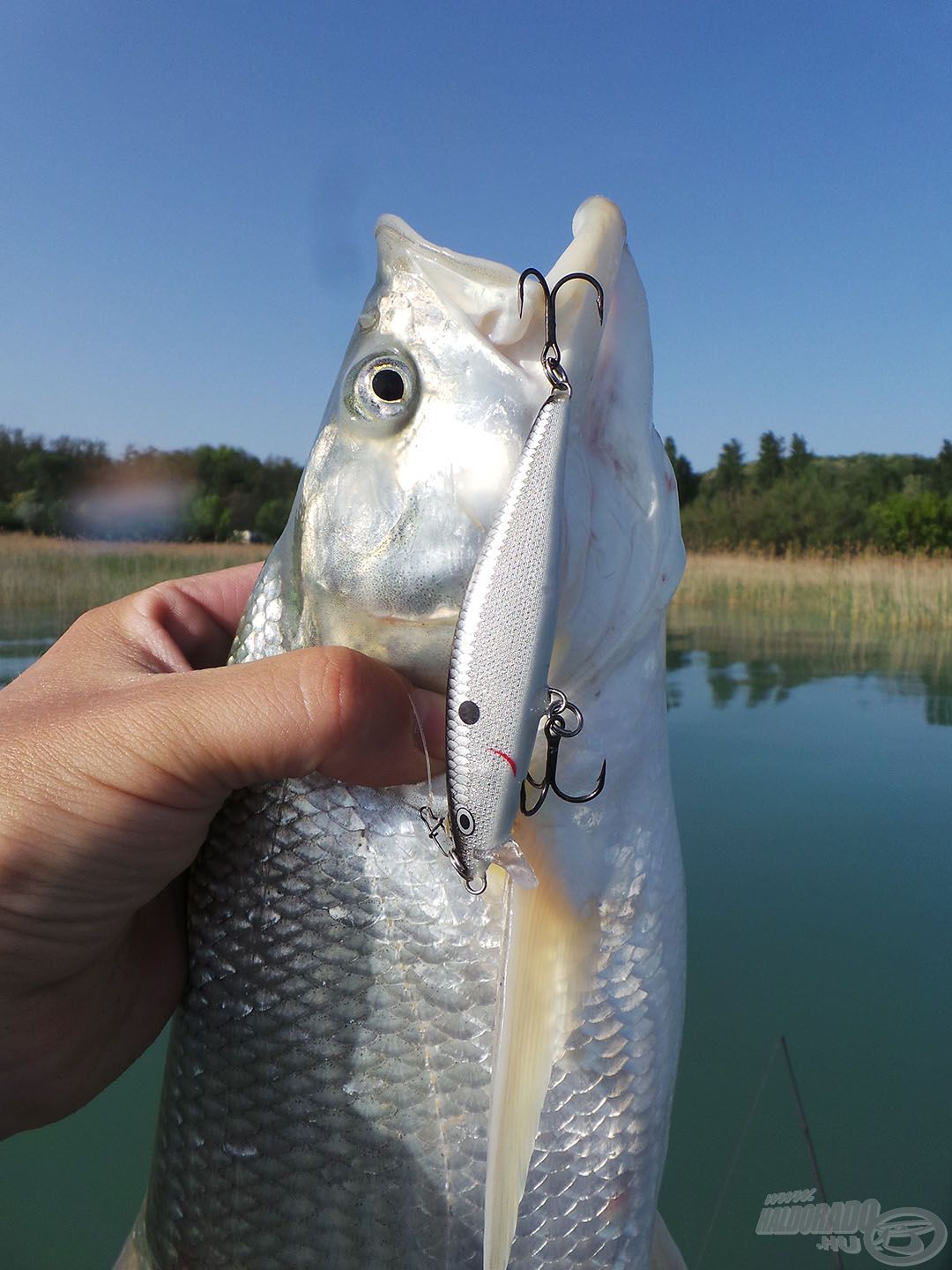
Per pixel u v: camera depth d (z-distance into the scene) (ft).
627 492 0.58
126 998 0.75
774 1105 1.10
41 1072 0.70
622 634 0.58
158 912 0.78
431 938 0.60
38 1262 0.95
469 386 0.55
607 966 0.60
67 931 0.64
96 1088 0.75
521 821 0.58
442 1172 0.59
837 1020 1.22
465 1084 0.59
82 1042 0.72
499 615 0.48
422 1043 0.59
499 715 0.48
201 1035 0.65
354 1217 0.60
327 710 0.56
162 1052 1.39
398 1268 0.59
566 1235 0.61
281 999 0.62
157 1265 0.66
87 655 0.75
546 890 0.58
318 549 0.60
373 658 0.58
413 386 0.56
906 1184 0.98
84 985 0.70
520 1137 0.55
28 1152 1.13
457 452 0.55
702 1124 1.09
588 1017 0.60
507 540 0.48
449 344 0.56
